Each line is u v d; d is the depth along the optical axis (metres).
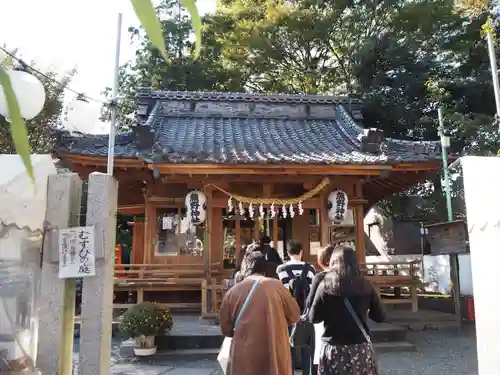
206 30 21.25
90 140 10.09
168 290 10.81
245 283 3.47
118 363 7.09
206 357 7.38
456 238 9.61
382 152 10.33
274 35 19.58
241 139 11.87
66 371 3.76
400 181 11.77
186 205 10.15
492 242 3.90
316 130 13.08
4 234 3.48
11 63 3.15
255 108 13.91
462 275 13.52
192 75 20.58
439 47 17.64
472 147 14.88
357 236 11.12
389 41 16.88
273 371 3.18
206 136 12.05
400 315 10.28
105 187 3.80
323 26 18.12
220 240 11.51
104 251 3.71
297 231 12.05
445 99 16.22
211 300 9.26
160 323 7.19
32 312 3.75
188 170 9.72
